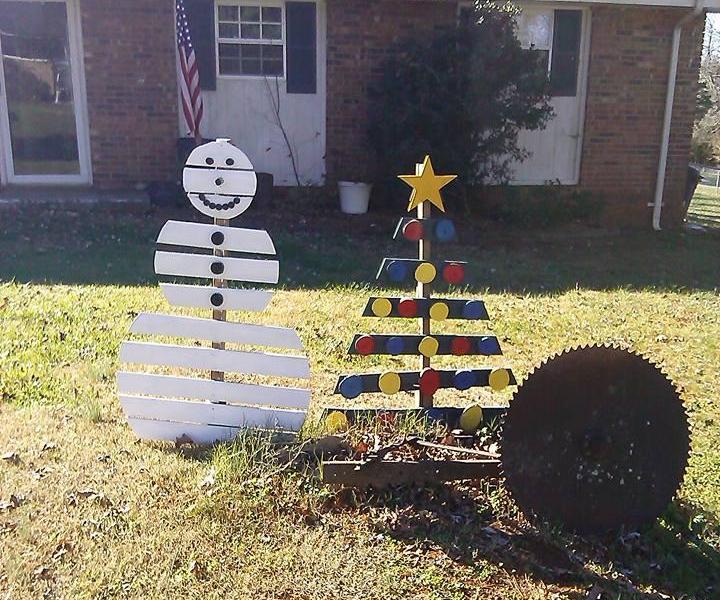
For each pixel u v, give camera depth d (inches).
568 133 465.1
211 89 432.1
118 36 415.5
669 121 469.1
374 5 429.4
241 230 151.5
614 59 457.1
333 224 406.9
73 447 152.7
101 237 346.9
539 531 133.3
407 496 140.3
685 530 138.0
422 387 158.2
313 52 435.2
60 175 442.6
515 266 348.8
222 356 155.8
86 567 115.2
